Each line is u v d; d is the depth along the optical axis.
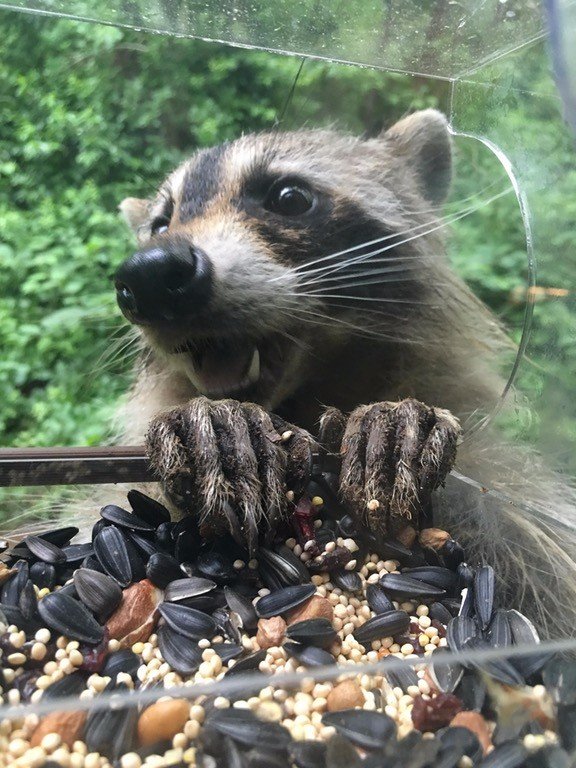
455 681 0.10
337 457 0.13
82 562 0.13
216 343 0.16
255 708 0.09
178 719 0.09
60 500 0.18
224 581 0.12
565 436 0.14
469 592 0.13
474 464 0.16
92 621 0.11
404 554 0.13
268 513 0.12
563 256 0.14
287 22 0.18
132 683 0.11
